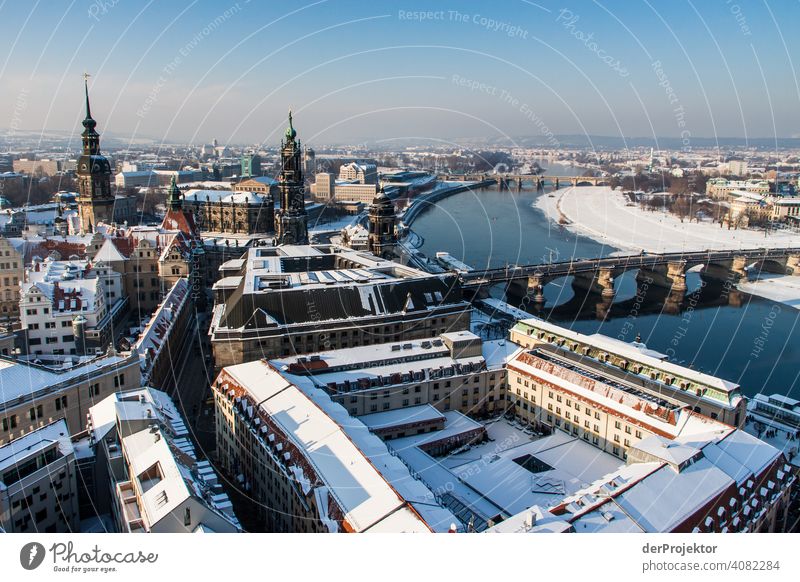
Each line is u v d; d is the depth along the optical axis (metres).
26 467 99.38
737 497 105.75
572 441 145.75
